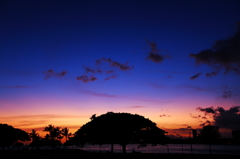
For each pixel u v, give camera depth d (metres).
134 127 57.41
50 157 60.59
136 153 72.62
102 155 64.25
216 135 86.00
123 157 57.69
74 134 63.34
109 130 56.03
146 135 57.97
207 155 68.06
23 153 74.25
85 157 60.12
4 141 99.25
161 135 60.97
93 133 58.16
